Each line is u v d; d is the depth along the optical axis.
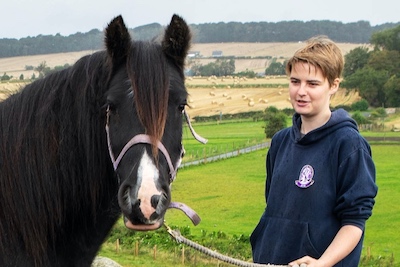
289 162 3.58
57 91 3.66
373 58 89.12
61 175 3.58
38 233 3.58
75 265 3.78
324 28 187.88
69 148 3.58
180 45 3.55
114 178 3.66
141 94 3.27
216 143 56.66
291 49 170.00
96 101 3.55
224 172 44.44
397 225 28.22
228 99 83.62
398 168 43.47
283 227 3.51
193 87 93.50
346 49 156.00
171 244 21.91
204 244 23.14
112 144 3.38
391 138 57.31
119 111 3.34
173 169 3.41
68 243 3.71
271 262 3.58
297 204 3.46
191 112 73.88
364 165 3.28
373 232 27.06
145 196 3.10
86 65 3.63
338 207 3.32
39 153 3.57
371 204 3.26
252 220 30.02
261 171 44.75
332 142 3.40
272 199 3.65
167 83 3.36
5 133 3.63
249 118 72.81
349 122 3.43
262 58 156.25
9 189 3.56
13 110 3.69
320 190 3.37
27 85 3.83
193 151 52.31
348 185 3.30
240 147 54.97
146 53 3.41
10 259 3.55
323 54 3.35
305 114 3.45
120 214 3.81
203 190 38.06
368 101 80.75
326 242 3.35
